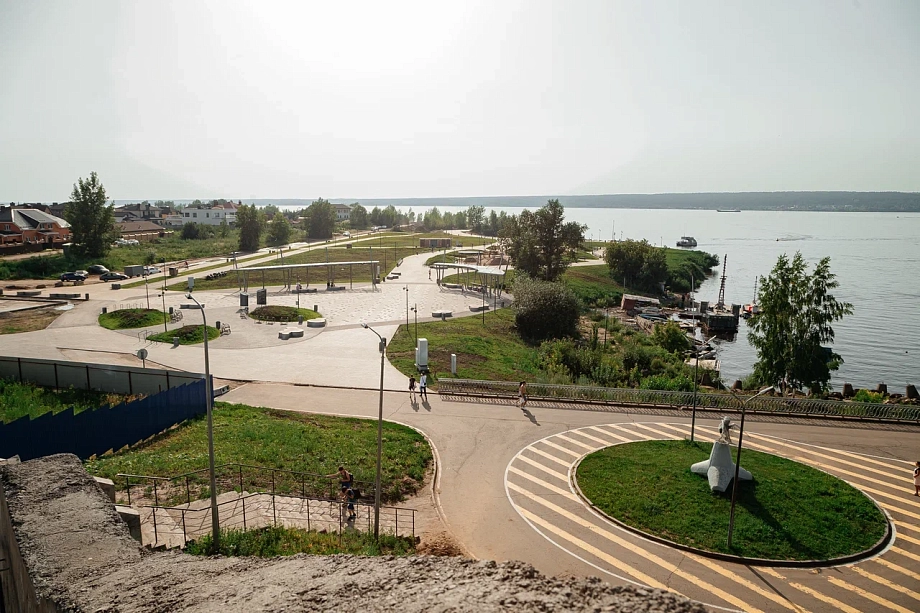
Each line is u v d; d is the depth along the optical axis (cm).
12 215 13112
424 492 2873
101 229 12231
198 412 3969
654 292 12675
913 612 2011
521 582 1279
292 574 1443
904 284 13638
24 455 2920
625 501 2712
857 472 3128
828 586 2147
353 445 3356
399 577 1366
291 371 5000
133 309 7088
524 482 2970
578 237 10131
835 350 8125
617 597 1180
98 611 1248
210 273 10800
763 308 5247
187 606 1263
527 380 4956
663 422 3856
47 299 8162
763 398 4181
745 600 2061
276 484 2848
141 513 2411
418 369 4994
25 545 1523
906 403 4631
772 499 2719
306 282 10356
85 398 4269
